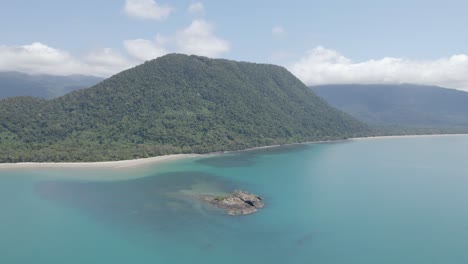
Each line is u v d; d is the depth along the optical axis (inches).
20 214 4690.0
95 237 4001.0
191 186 6053.2
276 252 3683.6
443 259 3553.2
